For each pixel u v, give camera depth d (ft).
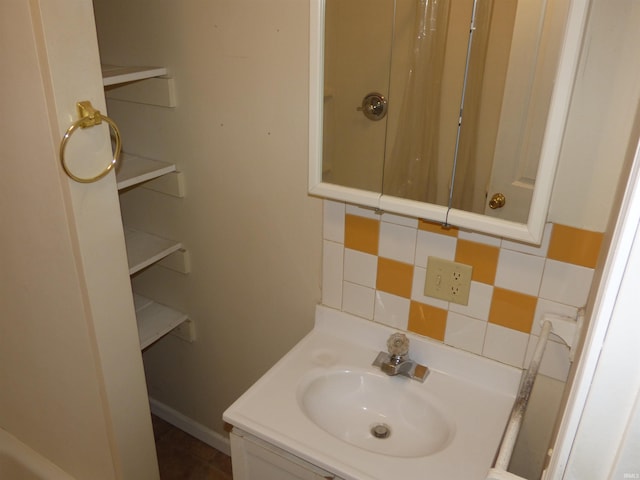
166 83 5.15
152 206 5.99
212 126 5.15
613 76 3.28
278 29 4.40
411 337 4.76
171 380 7.12
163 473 6.77
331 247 4.92
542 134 3.35
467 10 3.47
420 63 3.67
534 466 4.70
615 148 3.41
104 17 5.30
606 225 3.55
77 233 4.25
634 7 3.09
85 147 4.13
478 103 3.56
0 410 6.44
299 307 5.41
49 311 4.91
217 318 6.16
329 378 4.68
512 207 3.61
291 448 3.91
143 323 6.20
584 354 1.75
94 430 5.34
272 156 4.91
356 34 3.86
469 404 4.37
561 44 3.11
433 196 3.92
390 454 4.29
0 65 3.99
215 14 4.66
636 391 1.54
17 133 4.17
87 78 4.00
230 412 4.18
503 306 4.25
